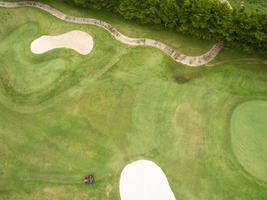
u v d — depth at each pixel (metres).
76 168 35.47
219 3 37.69
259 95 37.78
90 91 39.34
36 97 39.47
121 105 38.28
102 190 34.34
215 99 37.84
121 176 34.75
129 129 36.94
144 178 34.56
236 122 36.41
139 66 40.44
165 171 34.75
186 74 39.59
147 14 40.75
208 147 35.38
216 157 34.91
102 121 37.59
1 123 38.28
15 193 34.72
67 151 36.34
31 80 40.38
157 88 38.94
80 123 37.72
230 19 37.34
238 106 37.22
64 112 38.44
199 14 37.88
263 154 34.72
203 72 39.50
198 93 38.31
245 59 39.72
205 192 33.66
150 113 37.59
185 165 34.84
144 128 36.84
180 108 37.59
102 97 38.84
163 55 40.84
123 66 40.62
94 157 35.84
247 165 34.34
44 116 38.41
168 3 38.72
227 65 39.59
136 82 39.47
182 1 38.88
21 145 37.00
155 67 40.25
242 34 37.44
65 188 34.66
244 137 35.62
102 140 36.62
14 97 39.66
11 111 38.91
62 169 35.50
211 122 36.59
